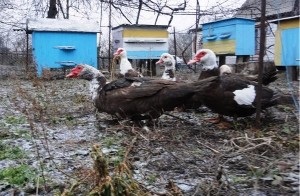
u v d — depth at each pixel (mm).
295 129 873
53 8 3707
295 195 504
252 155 611
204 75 1258
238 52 2400
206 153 702
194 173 603
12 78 2504
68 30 2691
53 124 1064
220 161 617
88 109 1295
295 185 529
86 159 707
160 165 646
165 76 1621
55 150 776
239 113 966
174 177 591
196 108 1172
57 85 2111
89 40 2760
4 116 1193
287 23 1868
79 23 2777
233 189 529
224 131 927
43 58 2660
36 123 1065
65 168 649
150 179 577
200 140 796
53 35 2676
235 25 2387
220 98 944
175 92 906
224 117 1081
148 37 2781
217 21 2520
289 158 610
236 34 2391
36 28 2635
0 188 565
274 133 825
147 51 2787
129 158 656
